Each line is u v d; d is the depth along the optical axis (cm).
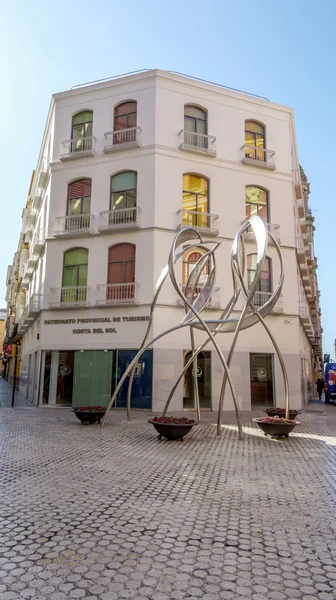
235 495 634
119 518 530
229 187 2148
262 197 2238
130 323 1931
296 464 850
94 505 580
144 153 2044
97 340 1969
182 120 2111
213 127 2170
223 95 2212
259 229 1142
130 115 2134
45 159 2488
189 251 2030
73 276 2089
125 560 413
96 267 2033
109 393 1917
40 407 1988
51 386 2016
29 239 3422
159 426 1097
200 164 2109
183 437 1159
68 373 2016
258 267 1108
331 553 436
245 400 1978
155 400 1847
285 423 1164
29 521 517
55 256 2114
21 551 432
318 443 1100
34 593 350
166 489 662
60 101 2245
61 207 2150
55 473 757
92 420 1391
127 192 2069
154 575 383
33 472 764
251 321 1287
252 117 2266
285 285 2159
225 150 2177
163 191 2012
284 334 2105
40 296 2183
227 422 1522
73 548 440
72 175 2155
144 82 2109
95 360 1958
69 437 1144
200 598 345
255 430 1325
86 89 2200
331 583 374
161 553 430
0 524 506
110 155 2102
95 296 2011
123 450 971
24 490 649
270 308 1255
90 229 2034
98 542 455
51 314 2061
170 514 547
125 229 1986
